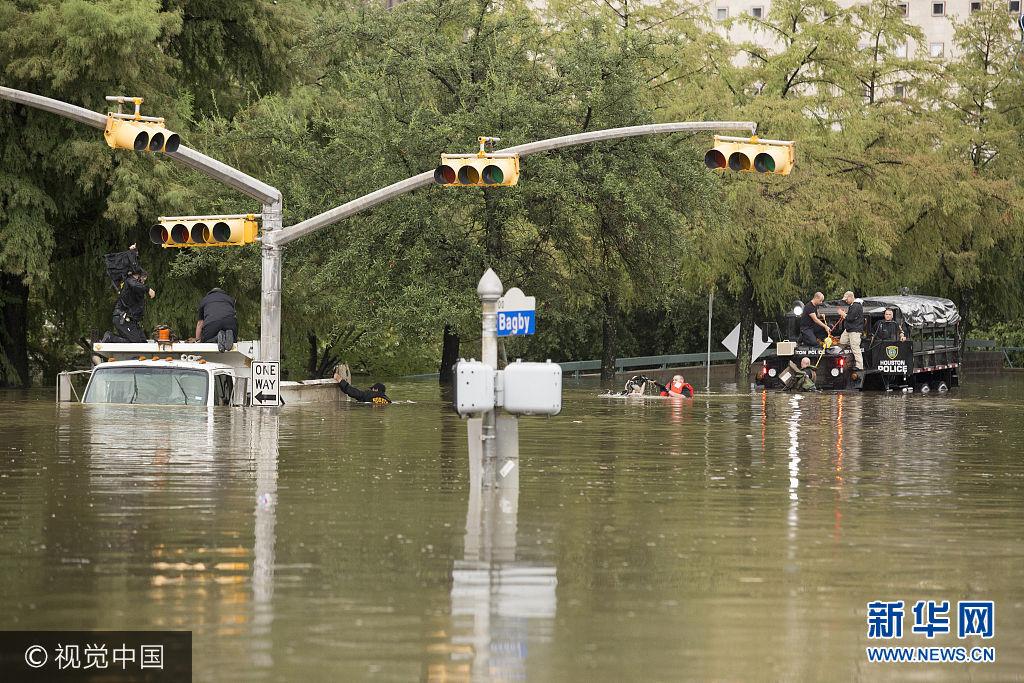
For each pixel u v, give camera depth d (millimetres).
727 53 181625
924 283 192875
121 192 121000
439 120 125250
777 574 29781
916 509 39969
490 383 42875
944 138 181750
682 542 33719
